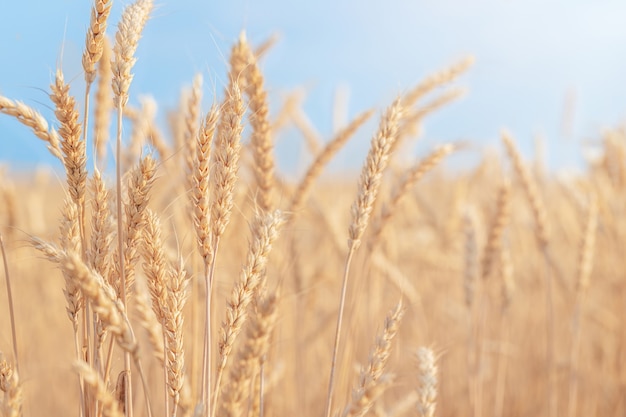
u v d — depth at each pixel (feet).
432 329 4.45
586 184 4.77
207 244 2.01
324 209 3.98
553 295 5.04
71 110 1.99
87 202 2.05
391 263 3.96
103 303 1.80
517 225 5.28
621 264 4.53
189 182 2.42
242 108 2.04
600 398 4.56
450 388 4.22
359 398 1.89
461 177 5.49
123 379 2.01
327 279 3.74
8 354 3.02
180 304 1.99
